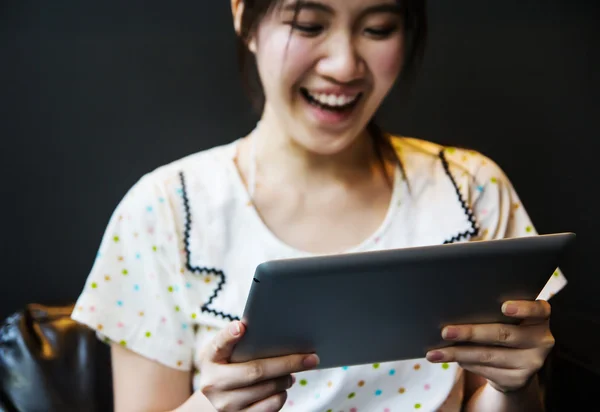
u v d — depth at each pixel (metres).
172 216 1.13
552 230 1.63
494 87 1.59
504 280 0.86
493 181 1.19
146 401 1.13
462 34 1.58
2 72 1.56
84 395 1.35
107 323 1.13
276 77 1.00
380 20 0.96
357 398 1.11
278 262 0.76
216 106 1.61
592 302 1.64
